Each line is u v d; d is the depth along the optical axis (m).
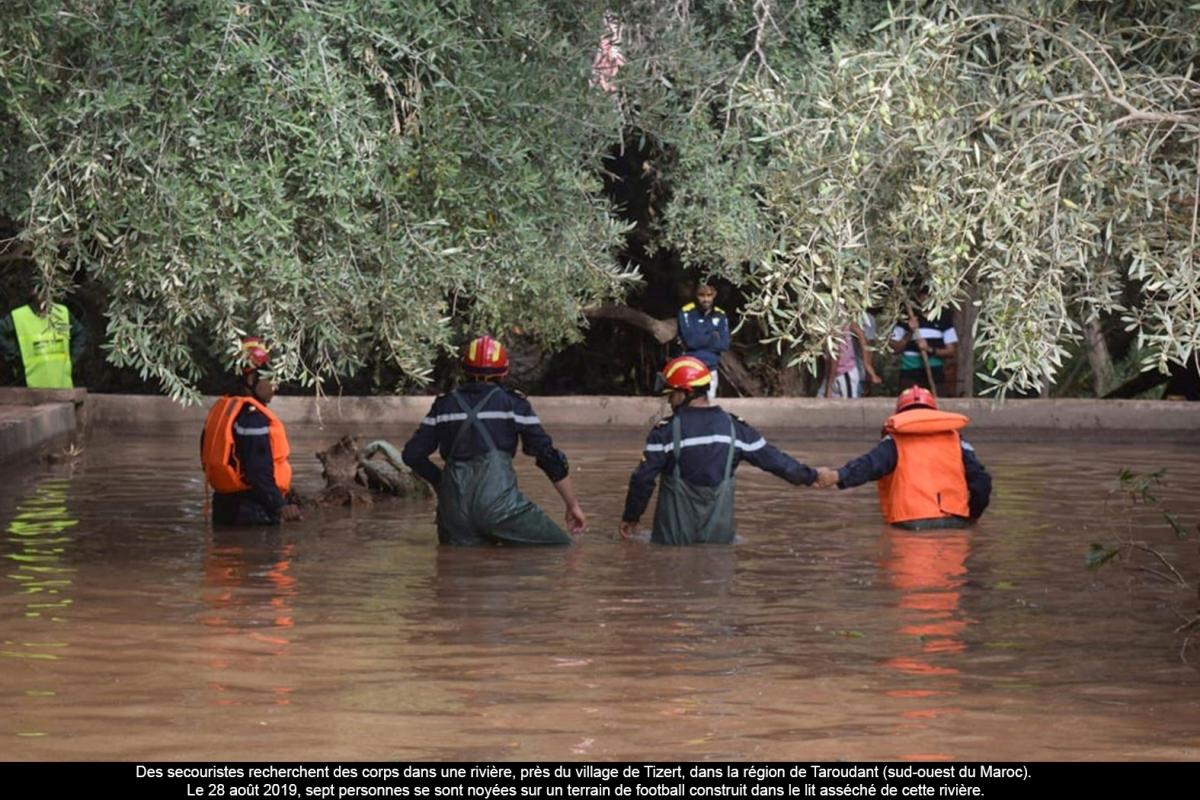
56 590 9.77
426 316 11.21
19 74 9.80
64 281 10.60
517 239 11.49
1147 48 8.66
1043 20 8.37
